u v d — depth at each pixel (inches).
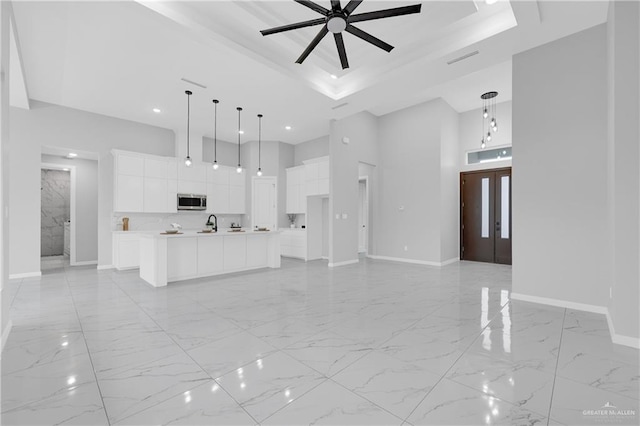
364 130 285.9
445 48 146.6
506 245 262.5
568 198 135.2
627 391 71.5
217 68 161.8
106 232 237.1
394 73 166.9
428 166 263.0
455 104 268.8
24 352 91.7
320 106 217.8
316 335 105.4
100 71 165.2
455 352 92.3
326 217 309.1
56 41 136.5
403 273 223.0
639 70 98.0
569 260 135.5
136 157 243.1
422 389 72.4
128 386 73.4
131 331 108.7
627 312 98.1
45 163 253.9
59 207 331.3
